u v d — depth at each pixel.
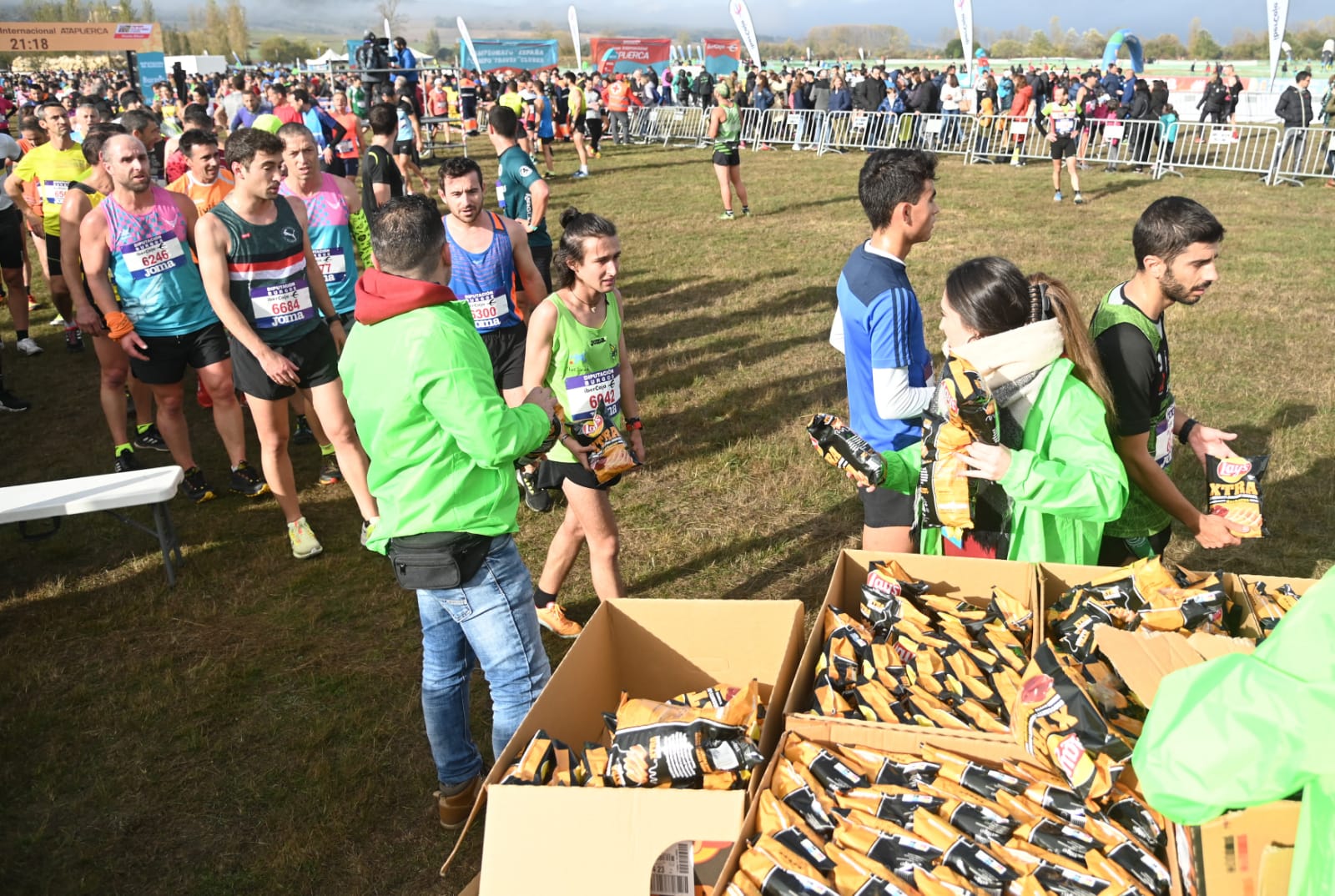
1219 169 18.08
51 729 3.83
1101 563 3.34
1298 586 2.52
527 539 5.30
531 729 2.22
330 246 5.83
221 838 3.26
